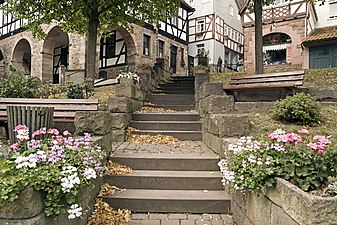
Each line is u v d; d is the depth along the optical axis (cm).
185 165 431
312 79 858
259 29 966
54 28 1709
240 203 313
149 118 675
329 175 225
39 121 391
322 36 1631
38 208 216
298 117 483
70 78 1131
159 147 521
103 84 1171
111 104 608
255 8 972
